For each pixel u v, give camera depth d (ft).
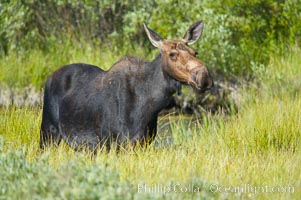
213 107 225.35
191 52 132.67
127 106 135.74
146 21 247.91
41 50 252.42
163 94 135.44
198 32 139.85
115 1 260.42
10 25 253.24
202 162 131.64
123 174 118.73
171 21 241.76
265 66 236.84
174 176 119.85
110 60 236.22
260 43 241.76
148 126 137.18
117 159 128.98
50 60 243.19
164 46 133.90
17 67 233.35
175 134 168.76
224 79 232.73
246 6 243.60
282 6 245.86
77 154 128.47
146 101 135.85
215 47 233.55
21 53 245.86
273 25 244.22
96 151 139.44
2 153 120.37
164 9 242.37
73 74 145.48
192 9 240.53
